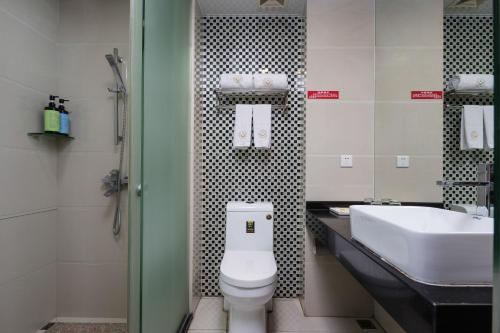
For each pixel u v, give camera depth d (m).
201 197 1.91
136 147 0.90
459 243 0.55
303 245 1.76
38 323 1.51
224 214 1.91
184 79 1.60
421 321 0.50
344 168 1.70
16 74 1.37
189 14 1.70
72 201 1.66
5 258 1.31
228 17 1.91
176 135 1.42
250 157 1.91
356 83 1.70
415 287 0.54
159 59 1.13
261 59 1.91
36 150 1.50
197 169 1.82
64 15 1.67
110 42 1.67
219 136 1.91
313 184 1.70
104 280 1.67
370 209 1.00
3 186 1.30
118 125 1.67
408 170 1.39
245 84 1.76
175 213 1.42
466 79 0.98
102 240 1.67
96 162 1.67
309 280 1.73
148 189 1.01
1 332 1.29
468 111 0.97
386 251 0.72
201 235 1.92
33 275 1.48
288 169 1.91
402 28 1.46
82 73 1.67
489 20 0.89
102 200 1.67
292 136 1.91
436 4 1.21
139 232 0.93
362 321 1.67
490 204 0.80
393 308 0.62
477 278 0.55
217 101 1.91
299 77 1.91
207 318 1.67
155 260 1.10
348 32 1.70
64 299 1.66
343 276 1.72
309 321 1.67
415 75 1.35
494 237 0.33
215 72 1.91
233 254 1.61
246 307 1.30
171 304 1.34
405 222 0.96
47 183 1.58
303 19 1.90
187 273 1.68
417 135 1.31
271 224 1.72
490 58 0.87
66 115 1.60
